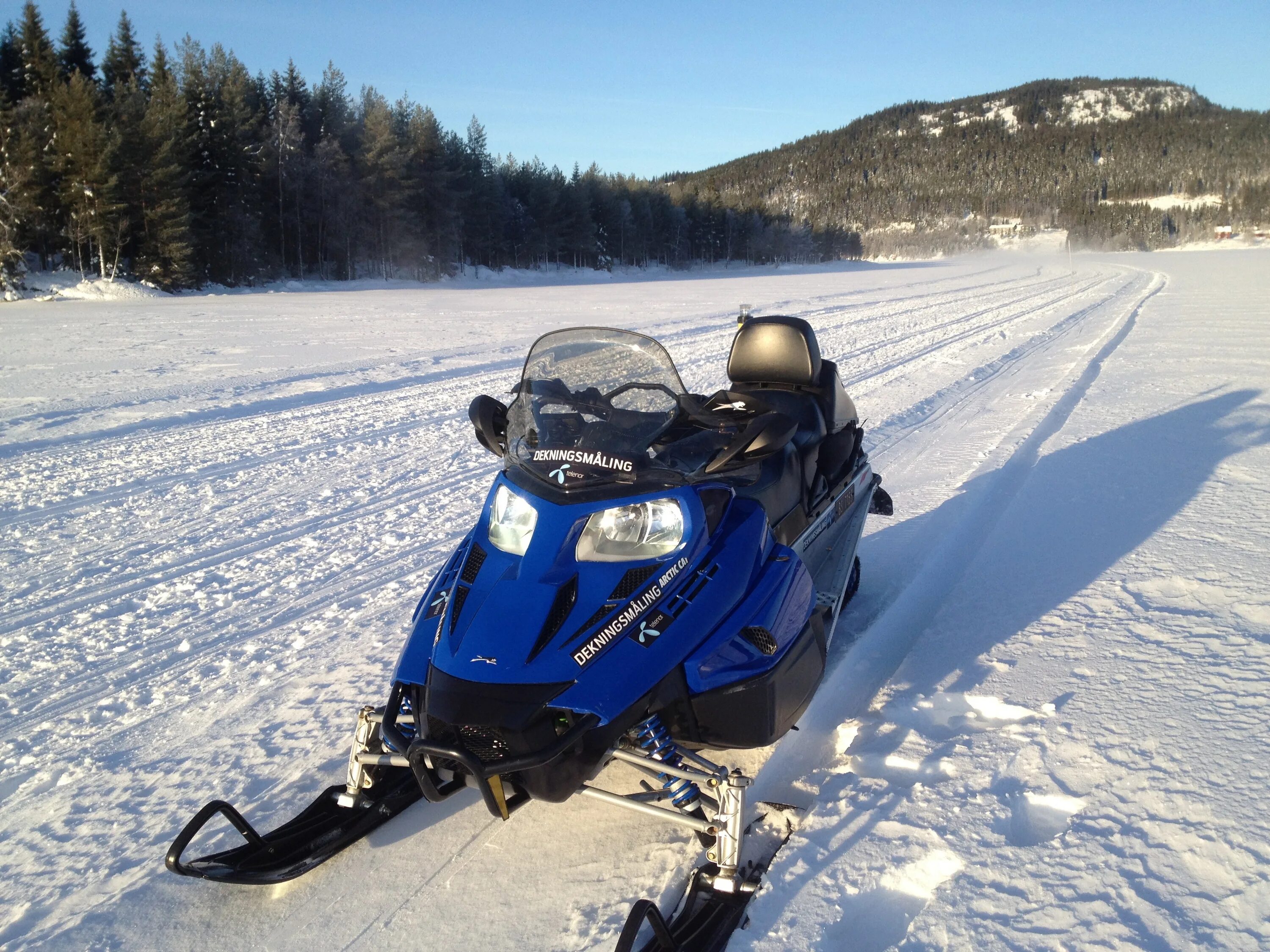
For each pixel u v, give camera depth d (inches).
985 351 506.0
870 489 179.3
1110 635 138.8
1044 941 76.9
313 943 87.1
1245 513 191.0
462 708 86.4
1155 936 75.8
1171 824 90.1
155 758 121.9
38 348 571.5
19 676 146.7
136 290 1524.4
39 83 1956.2
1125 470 236.4
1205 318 628.7
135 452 295.4
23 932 90.0
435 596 105.2
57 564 197.0
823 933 81.1
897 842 93.2
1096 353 470.6
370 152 2167.8
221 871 88.7
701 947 80.0
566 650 90.1
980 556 182.9
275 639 159.0
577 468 99.7
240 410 362.6
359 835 100.8
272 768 117.7
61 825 107.9
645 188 3582.7
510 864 97.7
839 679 134.4
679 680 95.1
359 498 243.1
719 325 685.3
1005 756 107.2
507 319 795.4
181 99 1772.9
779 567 112.9
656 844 100.3
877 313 787.4
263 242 1936.5
